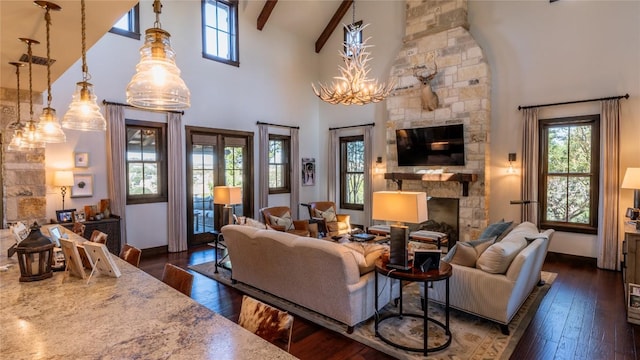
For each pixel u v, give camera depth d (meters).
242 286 4.24
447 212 6.42
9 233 3.37
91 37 2.54
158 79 1.82
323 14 8.19
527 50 5.76
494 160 6.08
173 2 6.14
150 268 5.14
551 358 2.68
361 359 2.68
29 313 1.49
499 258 3.04
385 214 3.07
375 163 7.62
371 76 7.67
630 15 4.91
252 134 7.34
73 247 1.94
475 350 2.76
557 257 5.57
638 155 4.84
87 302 1.62
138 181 5.86
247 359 1.12
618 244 4.94
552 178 5.68
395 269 2.91
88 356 1.14
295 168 8.16
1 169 4.32
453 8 6.22
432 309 3.55
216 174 6.84
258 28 7.45
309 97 8.54
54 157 4.95
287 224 6.38
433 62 6.46
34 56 2.93
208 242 6.75
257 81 7.45
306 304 3.41
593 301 3.82
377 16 7.58
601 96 5.12
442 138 6.30
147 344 1.22
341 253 2.94
